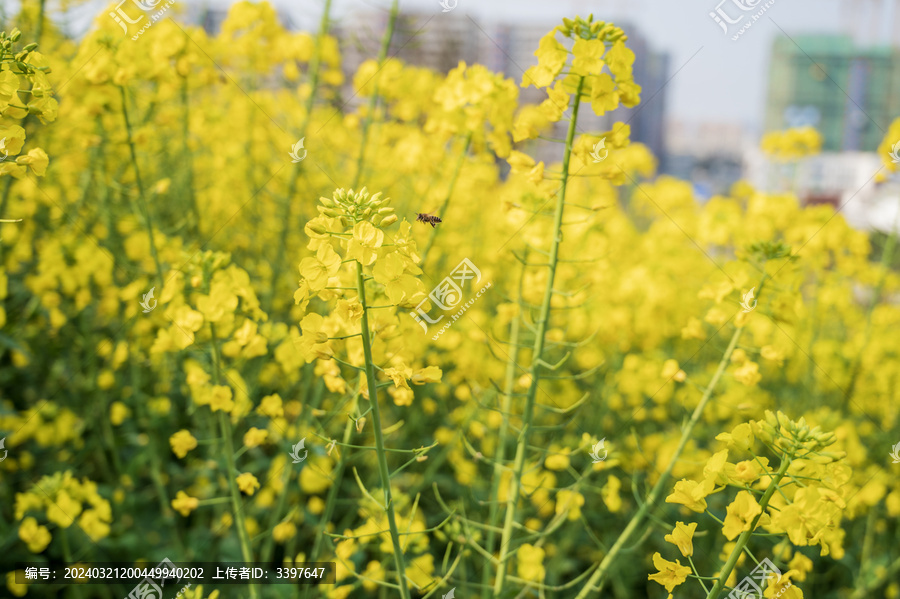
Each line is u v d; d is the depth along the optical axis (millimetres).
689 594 807
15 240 822
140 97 767
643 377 950
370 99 804
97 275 798
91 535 683
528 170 624
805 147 1301
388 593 711
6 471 776
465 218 1050
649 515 610
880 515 857
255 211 976
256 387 704
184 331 622
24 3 778
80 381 863
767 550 792
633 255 1386
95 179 882
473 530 680
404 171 809
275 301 864
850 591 819
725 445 528
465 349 821
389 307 529
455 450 779
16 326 836
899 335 1075
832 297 1143
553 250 612
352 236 522
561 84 601
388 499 550
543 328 617
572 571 837
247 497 748
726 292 651
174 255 784
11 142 552
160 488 756
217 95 1228
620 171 609
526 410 617
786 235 1169
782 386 1142
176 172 1025
